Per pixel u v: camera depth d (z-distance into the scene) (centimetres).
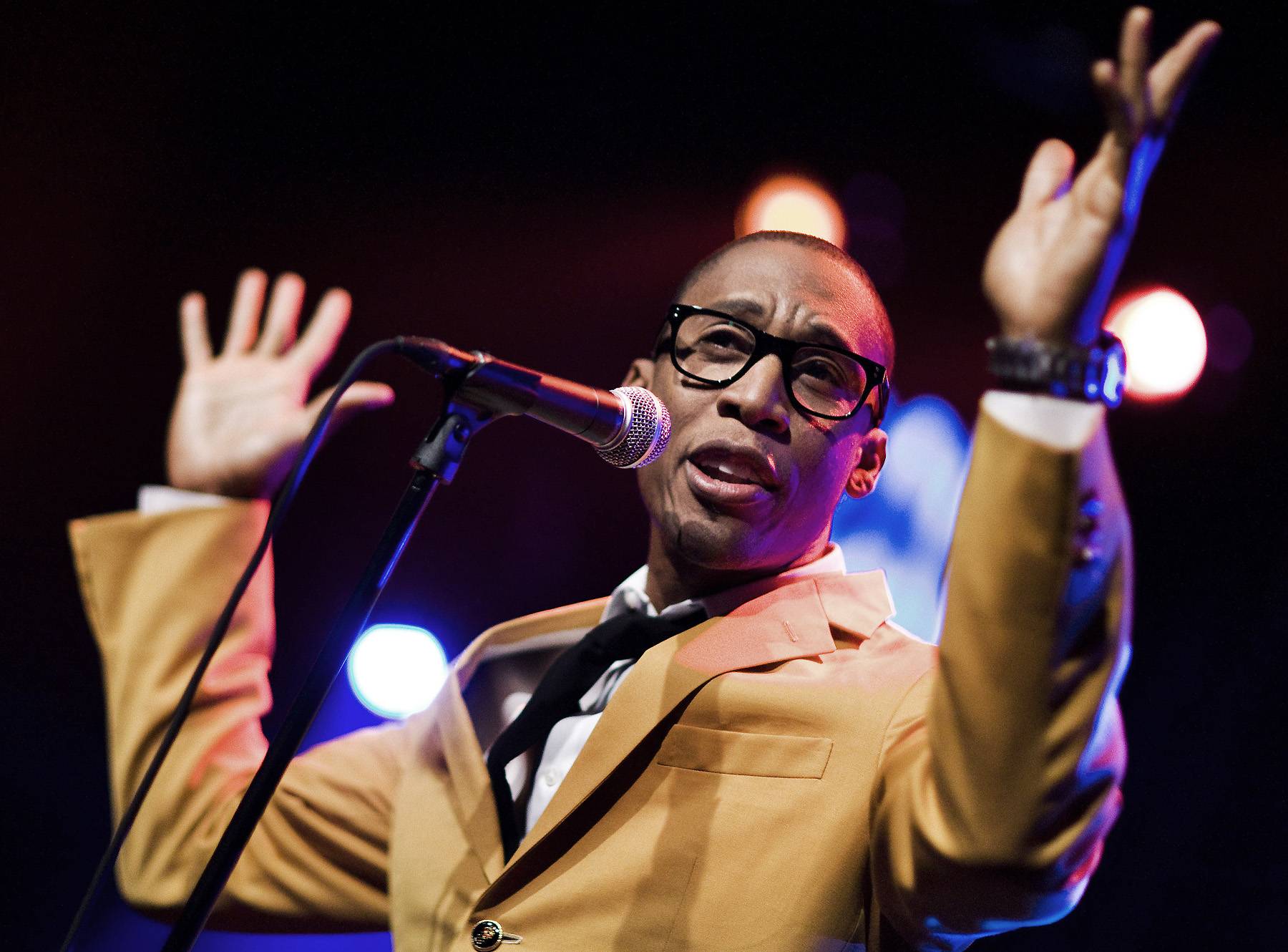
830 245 198
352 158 504
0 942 473
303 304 501
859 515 470
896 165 480
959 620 131
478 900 167
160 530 206
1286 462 439
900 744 158
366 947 441
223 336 503
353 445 496
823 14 450
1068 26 431
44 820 492
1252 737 417
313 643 480
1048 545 127
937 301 484
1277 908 395
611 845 164
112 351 509
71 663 507
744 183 493
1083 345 131
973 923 140
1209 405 451
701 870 159
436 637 482
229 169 506
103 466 508
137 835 202
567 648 207
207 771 203
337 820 204
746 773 164
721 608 186
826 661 173
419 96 496
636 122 493
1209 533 443
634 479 493
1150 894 409
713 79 478
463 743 189
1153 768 423
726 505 179
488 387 146
